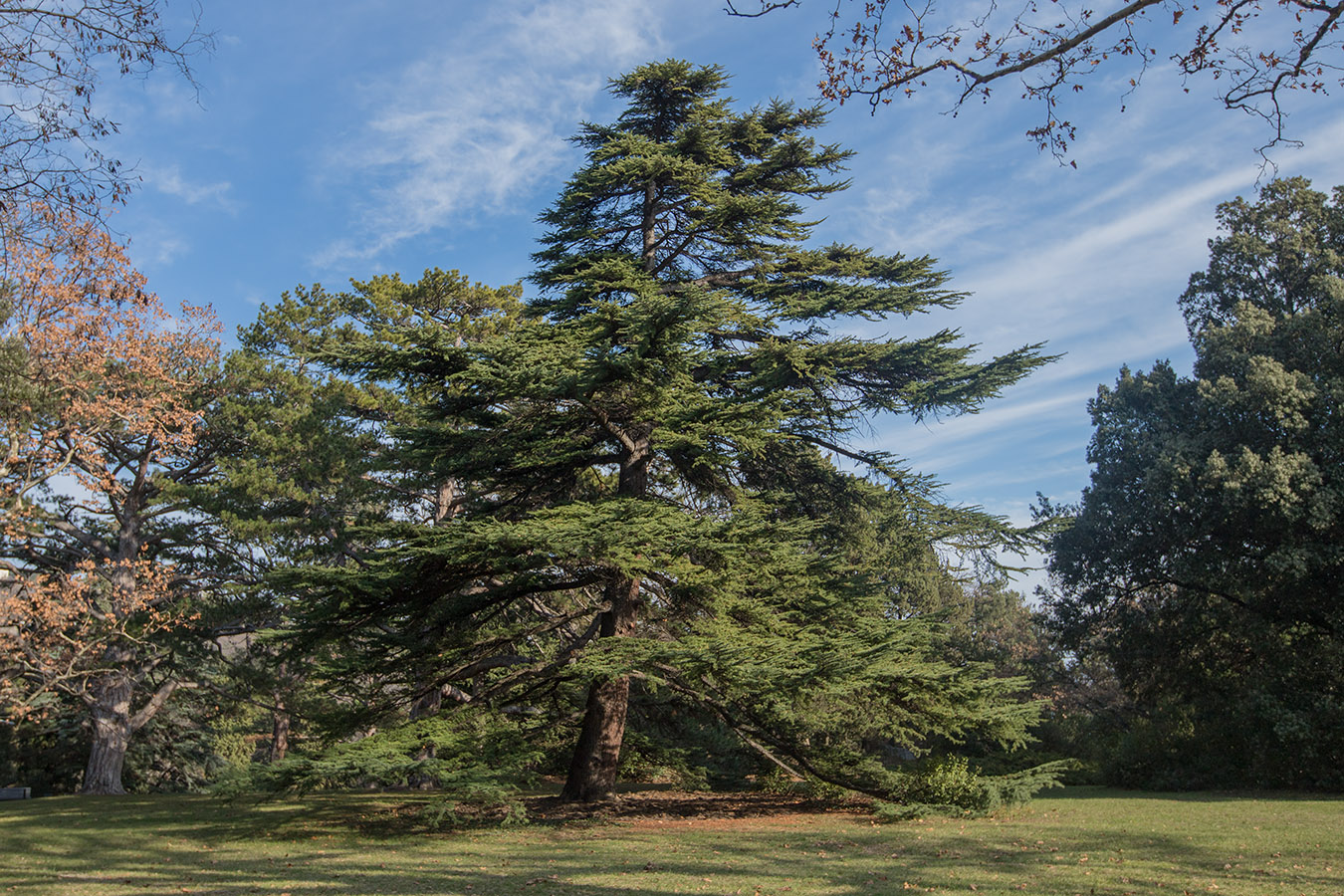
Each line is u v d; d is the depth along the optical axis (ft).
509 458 57.21
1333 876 30.81
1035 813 55.83
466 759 48.34
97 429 58.59
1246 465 73.97
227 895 29.86
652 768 74.84
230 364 79.41
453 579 52.44
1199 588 83.92
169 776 114.52
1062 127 24.18
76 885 32.07
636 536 43.04
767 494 58.80
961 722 56.08
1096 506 90.27
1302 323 78.69
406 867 35.86
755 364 55.52
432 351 48.37
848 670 45.60
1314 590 78.59
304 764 42.55
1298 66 22.49
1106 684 134.21
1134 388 89.86
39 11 24.47
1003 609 184.03
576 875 33.40
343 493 73.67
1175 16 22.43
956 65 22.93
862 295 58.29
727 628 51.37
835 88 23.86
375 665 52.70
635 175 60.59
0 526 58.75
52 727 100.17
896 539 61.98
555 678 58.23
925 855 37.65
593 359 46.21
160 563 76.38
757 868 34.63
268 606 76.74
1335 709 72.02
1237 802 64.08
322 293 86.58
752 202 58.65
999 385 55.83
